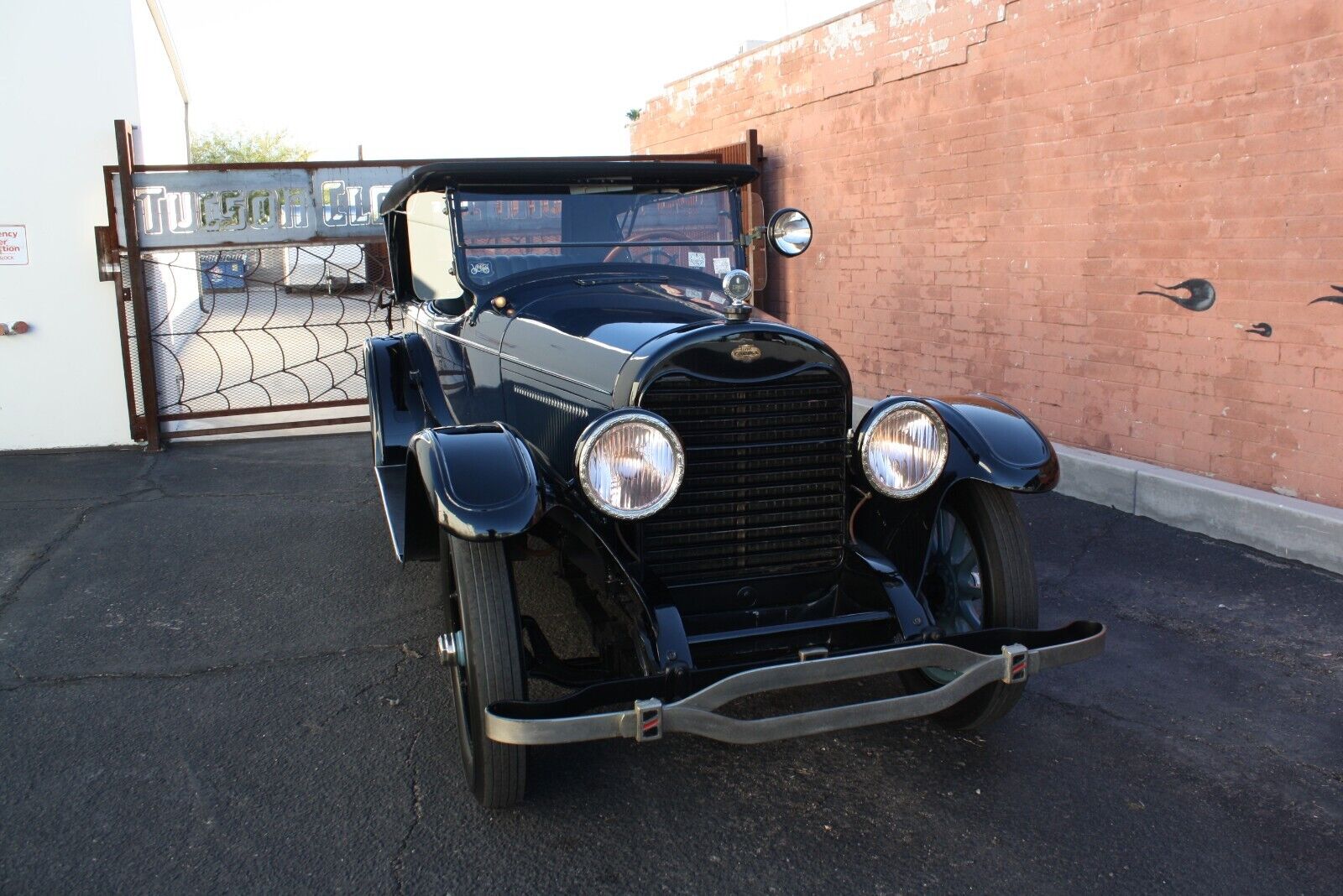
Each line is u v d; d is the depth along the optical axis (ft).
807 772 10.61
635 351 10.03
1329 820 9.59
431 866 9.03
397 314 30.68
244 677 12.79
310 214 25.72
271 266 59.16
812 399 10.30
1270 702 11.81
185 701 12.14
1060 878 8.80
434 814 9.83
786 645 10.16
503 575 9.49
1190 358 17.80
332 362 37.70
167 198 24.86
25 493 21.53
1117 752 10.88
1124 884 8.70
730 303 12.27
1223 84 16.63
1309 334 15.87
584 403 10.65
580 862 9.09
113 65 24.57
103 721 11.64
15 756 10.85
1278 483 16.65
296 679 12.74
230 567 16.85
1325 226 15.42
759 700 12.19
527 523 9.08
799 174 28.30
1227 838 9.33
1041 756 10.84
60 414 25.63
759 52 29.58
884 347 25.63
